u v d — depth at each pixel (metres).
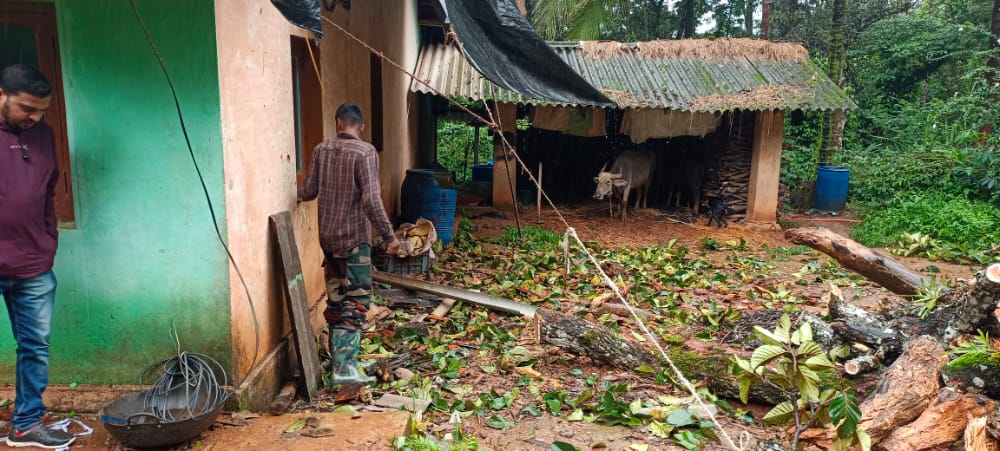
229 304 3.69
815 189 13.60
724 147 12.26
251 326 3.98
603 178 11.96
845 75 20.39
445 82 11.91
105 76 3.43
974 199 12.62
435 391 4.39
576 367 4.89
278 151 4.48
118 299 3.67
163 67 3.20
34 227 3.05
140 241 3.61
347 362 4.49
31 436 3.26
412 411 4.04
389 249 4.47
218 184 3.55
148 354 3.73
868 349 4.55
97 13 3.36
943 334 4.36
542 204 13.95
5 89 2.82
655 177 14.17
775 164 11.59
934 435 3.37
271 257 4.36
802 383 3.19
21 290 3.11
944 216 10.53
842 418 3.10
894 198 12.99
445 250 8.94
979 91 14.54
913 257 9.55
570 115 12.10
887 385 3.65
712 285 7.55
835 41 14.12
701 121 11.84
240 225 3.79
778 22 24.98
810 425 3.66
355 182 4.36
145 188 3.55
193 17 3.38
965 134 13.56
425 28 14.22
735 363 3.45
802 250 9.87
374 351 5.17
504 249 9.34
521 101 11.27
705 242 10.20
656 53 12.78
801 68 12.20
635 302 6.60
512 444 3.73
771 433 3.86
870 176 14.90
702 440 3.72
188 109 3.47
